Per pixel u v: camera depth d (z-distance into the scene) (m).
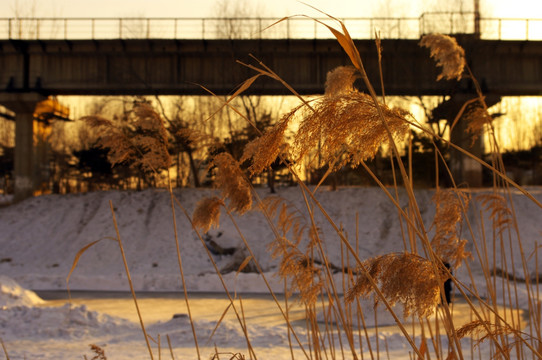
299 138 1.54
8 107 37.25
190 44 34.25
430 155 32.38
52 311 12.23
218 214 2.98
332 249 27.23
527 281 3.84
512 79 32.62
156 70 34.91
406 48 31.84
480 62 32.28
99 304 17.64
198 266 27.83
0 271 28.20
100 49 35.12
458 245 3.15
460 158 32.34
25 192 38.16
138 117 3.15
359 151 1.58
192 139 3.03
